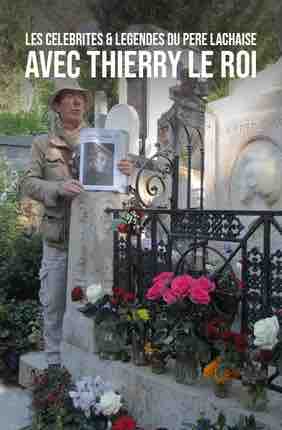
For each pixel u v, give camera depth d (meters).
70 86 3.20
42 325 3.73
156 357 2.31
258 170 4.23
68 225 3.10
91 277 2.80
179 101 6.90
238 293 2.20
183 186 5.61
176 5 10.02
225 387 2.01
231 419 1.91
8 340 3.66
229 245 3.96
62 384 2.54
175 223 2.56
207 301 2.02
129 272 2.77
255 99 4.37
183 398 2.09
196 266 3.31
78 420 2.29
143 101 7.23
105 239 2.81
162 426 2.19
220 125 4.73
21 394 3.21
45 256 3.17
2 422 2.77
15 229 5.43
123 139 2.87
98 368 2.57
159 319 2.23
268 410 1.90
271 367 2.35
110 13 10.08
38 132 8.16
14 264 4.61
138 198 3.24
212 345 2.08
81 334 2.73
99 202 2.81
